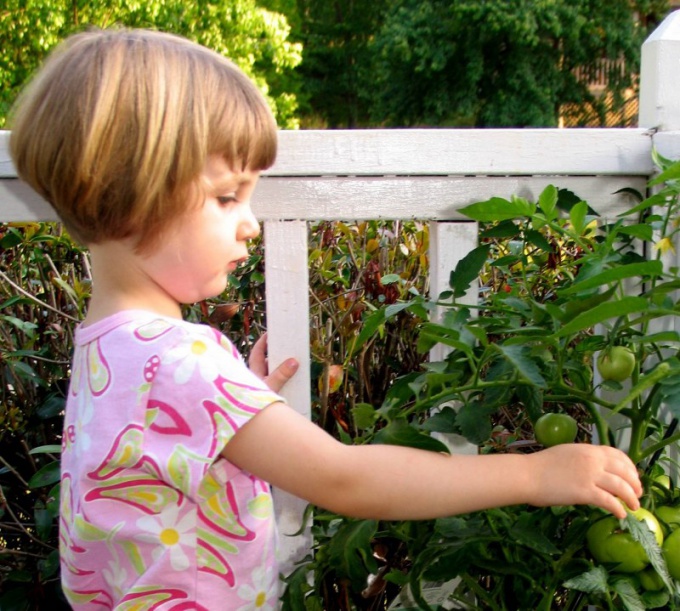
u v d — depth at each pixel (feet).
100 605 3.14
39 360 5.56
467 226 3.97
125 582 2.96
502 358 3.44
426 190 3.92
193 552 2.93
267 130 3.06
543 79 57.82
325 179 3.87
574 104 61.72
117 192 2.76
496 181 3.95
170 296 3.15
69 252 5.80
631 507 2.86
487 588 4.31
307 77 76.84
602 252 3.24
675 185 3.29
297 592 3.61
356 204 3.91
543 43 57.41
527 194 3.98
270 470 2.86
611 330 3.46
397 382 3.54
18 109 3.04
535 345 3.18
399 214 3.93
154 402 2.84
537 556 3.34
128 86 2.77
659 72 3.98
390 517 2.89
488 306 3.64
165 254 2.94
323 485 2.84
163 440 2.84
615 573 3.09
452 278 3.53
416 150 3.86
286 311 3.94
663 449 3.75
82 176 2.76
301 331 3.95
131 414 2.85
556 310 2.99
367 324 3.49
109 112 2.74
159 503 2.90
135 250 2.94
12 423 5.10
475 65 56.54
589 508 3.25
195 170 2.82
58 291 5.69
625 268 2.72
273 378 3.90
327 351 4.99
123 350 2.93
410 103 61.00
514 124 57.93
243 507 3.02
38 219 3.89
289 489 2.87
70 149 2.76
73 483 3.01
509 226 3.87
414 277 5.81
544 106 57.98
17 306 5.80
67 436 3.19
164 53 2.89
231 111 2.91
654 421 3.58
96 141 2.73
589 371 3.71
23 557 5.13
